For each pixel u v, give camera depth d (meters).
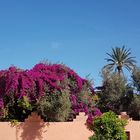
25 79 20.72
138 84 41.09
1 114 21.16
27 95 20.67
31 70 21.70
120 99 41.16
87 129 23.72
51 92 21.08
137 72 41.31
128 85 41.66
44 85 20.95
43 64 22.19
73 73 22.83
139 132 27.30
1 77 21.17
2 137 21.34
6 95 20.91
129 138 26.92
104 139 21.75
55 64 22.42
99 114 24.53
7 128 21.44
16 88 20.66
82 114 23.66
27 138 21.72
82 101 23.67
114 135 21.89
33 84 20.80
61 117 21.94
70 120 23.89
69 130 23.12
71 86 22.89
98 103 40.47
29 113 21.77
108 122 21.91
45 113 21.50
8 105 21.03
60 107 21.22
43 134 22.23
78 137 23.39
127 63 58.75
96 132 22.14
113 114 22.44
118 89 41.28
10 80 20.70
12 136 21.44
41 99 20.89
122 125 22.25
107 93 41.31
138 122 27.36
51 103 21.06
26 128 21.75
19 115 21.81
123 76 42.00
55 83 21.16
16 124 21.52
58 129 22.75
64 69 22.45
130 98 41.00
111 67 58.34
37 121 22.08
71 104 22.75
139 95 40.94
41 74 21.20
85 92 23.81
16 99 20.84
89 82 24.22
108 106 41.19
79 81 23.03
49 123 22.50
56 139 22.61
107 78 41.78
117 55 58.56
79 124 23.50
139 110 39.78
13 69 21.06
